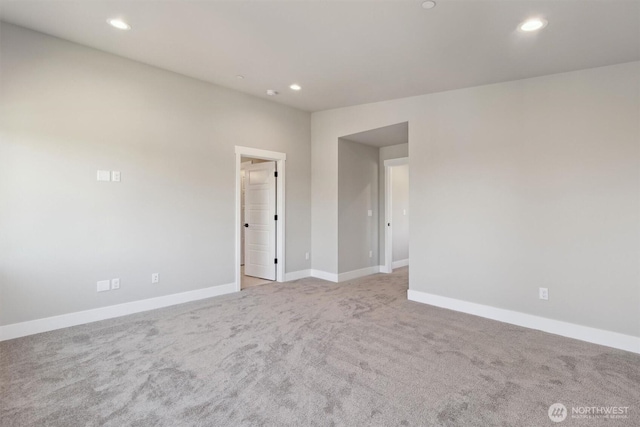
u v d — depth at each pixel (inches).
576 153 121.6
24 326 119.0
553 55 113.0
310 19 101.9
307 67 140.5
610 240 114.9
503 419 74.2
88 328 127.2
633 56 108.7
